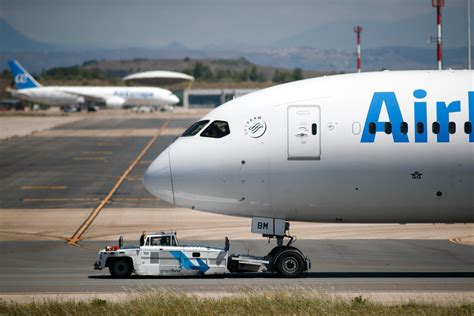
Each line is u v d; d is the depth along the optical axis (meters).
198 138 124.69
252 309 97.56
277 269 124.88
